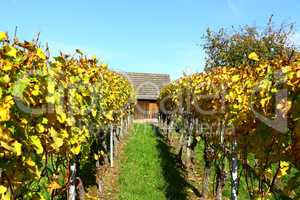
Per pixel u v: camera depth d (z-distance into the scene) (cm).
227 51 3027
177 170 1286
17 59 396
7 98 359
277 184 888
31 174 394
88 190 1008
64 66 599
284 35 2797
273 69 536
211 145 958
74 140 575
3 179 359
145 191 1041
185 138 1466
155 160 1460
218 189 897
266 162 496
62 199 731
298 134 421
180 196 1002
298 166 432
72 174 660
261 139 506
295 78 442
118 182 1134
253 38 2914
